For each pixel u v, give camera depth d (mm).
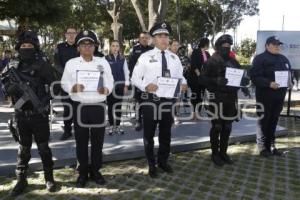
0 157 5746
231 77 5715
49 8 21797
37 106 4551
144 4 24609
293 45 9516
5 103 11219
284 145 7371
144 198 4828
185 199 4828
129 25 38344
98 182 5203
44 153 4832
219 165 6051
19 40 4613
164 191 5051
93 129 5020
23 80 4551
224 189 5168
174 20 35625
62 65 6258
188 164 6121
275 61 6277
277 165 6176
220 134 6121
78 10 33125
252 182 5430
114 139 6863
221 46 5816
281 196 4992
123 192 4988
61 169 5703
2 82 4621
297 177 5656
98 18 34125
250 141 7535
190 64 8328
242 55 37469
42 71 4605
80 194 4898
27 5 20531
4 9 20922
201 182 5387
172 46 7727
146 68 5258
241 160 6398
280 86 6277
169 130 5613
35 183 5180
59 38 32375
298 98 13352
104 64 5035
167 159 5910
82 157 5074
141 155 6324
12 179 5305
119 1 20578
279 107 6449
